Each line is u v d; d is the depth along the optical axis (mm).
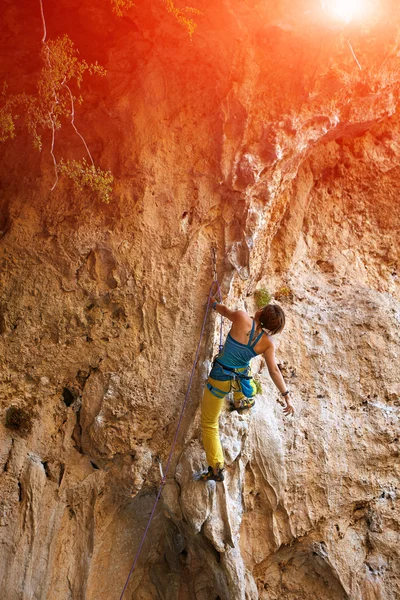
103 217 6840
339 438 7281
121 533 6992
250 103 6426
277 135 6438
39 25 6984
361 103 6820
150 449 6699
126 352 6762
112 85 6922
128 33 6895
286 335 7488
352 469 7238
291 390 7352
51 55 6191
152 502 7039
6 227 7043
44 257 6883
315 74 6367
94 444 6645
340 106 6695
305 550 7160
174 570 7227
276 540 6996
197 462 6559
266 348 5965
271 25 6195
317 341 7543
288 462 7090
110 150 6914
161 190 6730
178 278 6738
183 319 6750
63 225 6883
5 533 6492
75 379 6859
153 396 6668
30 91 7074
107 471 6777
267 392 7227
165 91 6699
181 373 6723
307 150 7078
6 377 6719
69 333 6824
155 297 6758
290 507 7059
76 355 6824
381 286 8141
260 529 7031
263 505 7035
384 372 7574
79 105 6984
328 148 7695
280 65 6414
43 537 6594
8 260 6902
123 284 6777
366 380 7543
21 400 6742
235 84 6402
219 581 6680
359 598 7000
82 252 6816
